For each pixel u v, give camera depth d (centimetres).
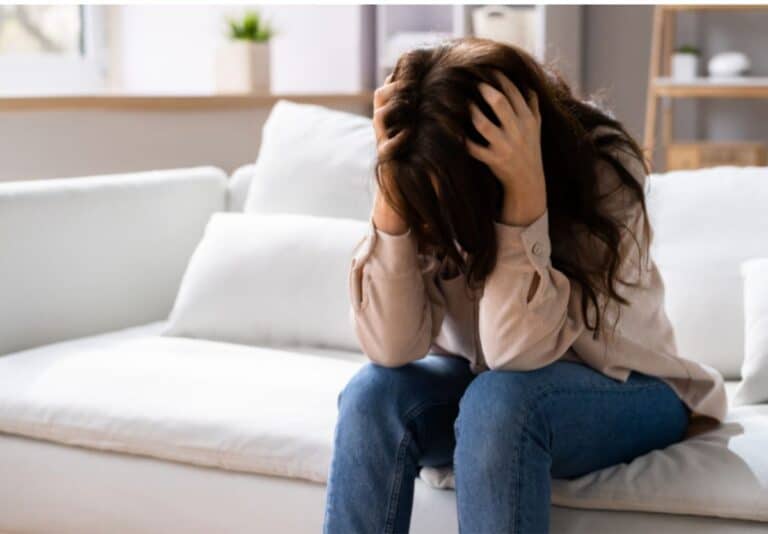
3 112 385
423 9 544
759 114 552
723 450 206
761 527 197
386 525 197
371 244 206
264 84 470
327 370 263
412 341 206
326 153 319
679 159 516
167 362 268
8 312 298
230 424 235
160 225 337
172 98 426
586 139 196
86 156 408
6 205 297
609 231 194
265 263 298
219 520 236
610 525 203
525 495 185
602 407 197
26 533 258
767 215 271
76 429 248
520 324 193
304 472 226
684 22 561
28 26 516
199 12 541
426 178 185
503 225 193
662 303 211
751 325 247
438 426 206
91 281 318
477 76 185
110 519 248
